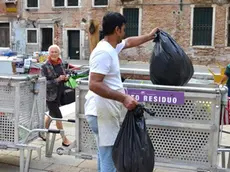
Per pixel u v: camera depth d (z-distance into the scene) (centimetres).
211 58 2406
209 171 375
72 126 662
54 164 475
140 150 295
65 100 631
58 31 2805
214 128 366
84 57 2730
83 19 2717
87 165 474
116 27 302
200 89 362
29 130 439
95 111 315
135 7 2564
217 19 2377
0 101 427
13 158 496
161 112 380
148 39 394
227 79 548
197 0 2398
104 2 2650
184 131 378
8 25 2977
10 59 498
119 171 302
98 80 292
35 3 2858
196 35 2436
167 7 2486
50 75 530
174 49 383
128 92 381
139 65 2397
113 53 300
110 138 310
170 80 384
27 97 445
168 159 388
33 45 2889
